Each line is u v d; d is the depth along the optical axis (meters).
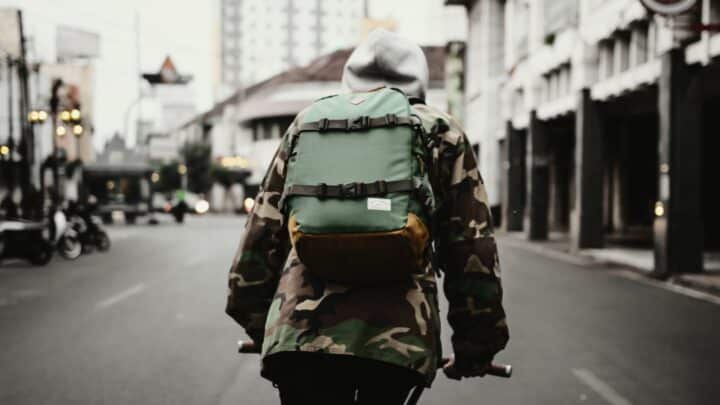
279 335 2.06
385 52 2.35
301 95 63.28
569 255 20.72
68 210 20.92
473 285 2.19
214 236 30.12
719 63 14.11
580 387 5.94
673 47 14.75
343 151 2.07
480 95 37.06
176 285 12.98
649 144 28.06
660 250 14.76
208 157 79.06
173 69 37.66
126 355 7.11
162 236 30.06
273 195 2.27
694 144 14.71
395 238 1.94
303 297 2.09
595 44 20.84
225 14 151.38
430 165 2.17
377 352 2.01
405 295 2.07
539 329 8.67
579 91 21.22
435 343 2.09
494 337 2.23
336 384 2.07
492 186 35.50
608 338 8.12
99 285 13.10
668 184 14.63
